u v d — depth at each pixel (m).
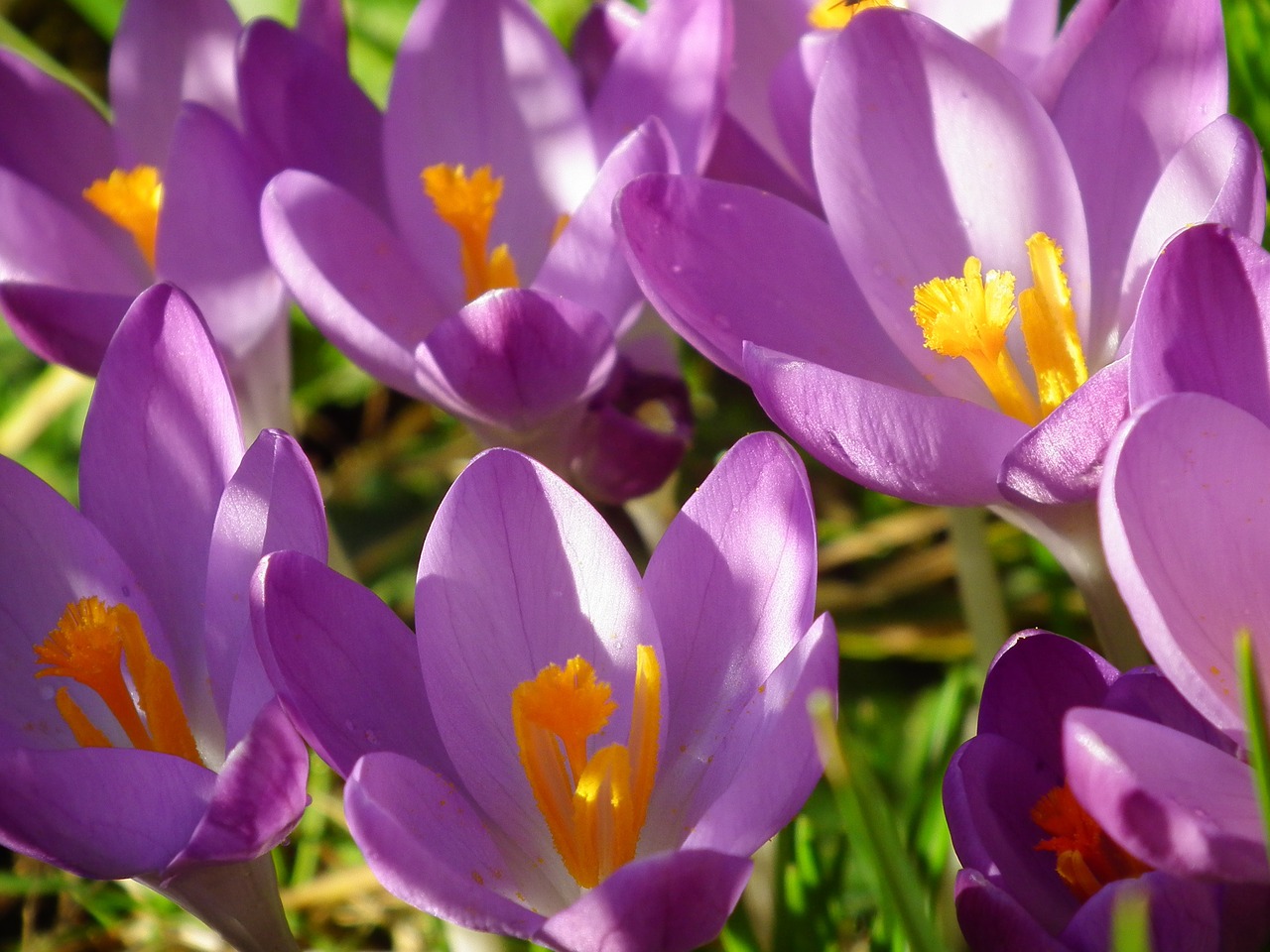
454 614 0.25
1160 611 0.23
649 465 0.30
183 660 0.27
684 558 0.26
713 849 0.23
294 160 0.31
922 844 0.30
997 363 0.27
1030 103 0.28
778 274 0.28
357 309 0.29
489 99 0.31
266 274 0.30
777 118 0.30
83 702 0.27
